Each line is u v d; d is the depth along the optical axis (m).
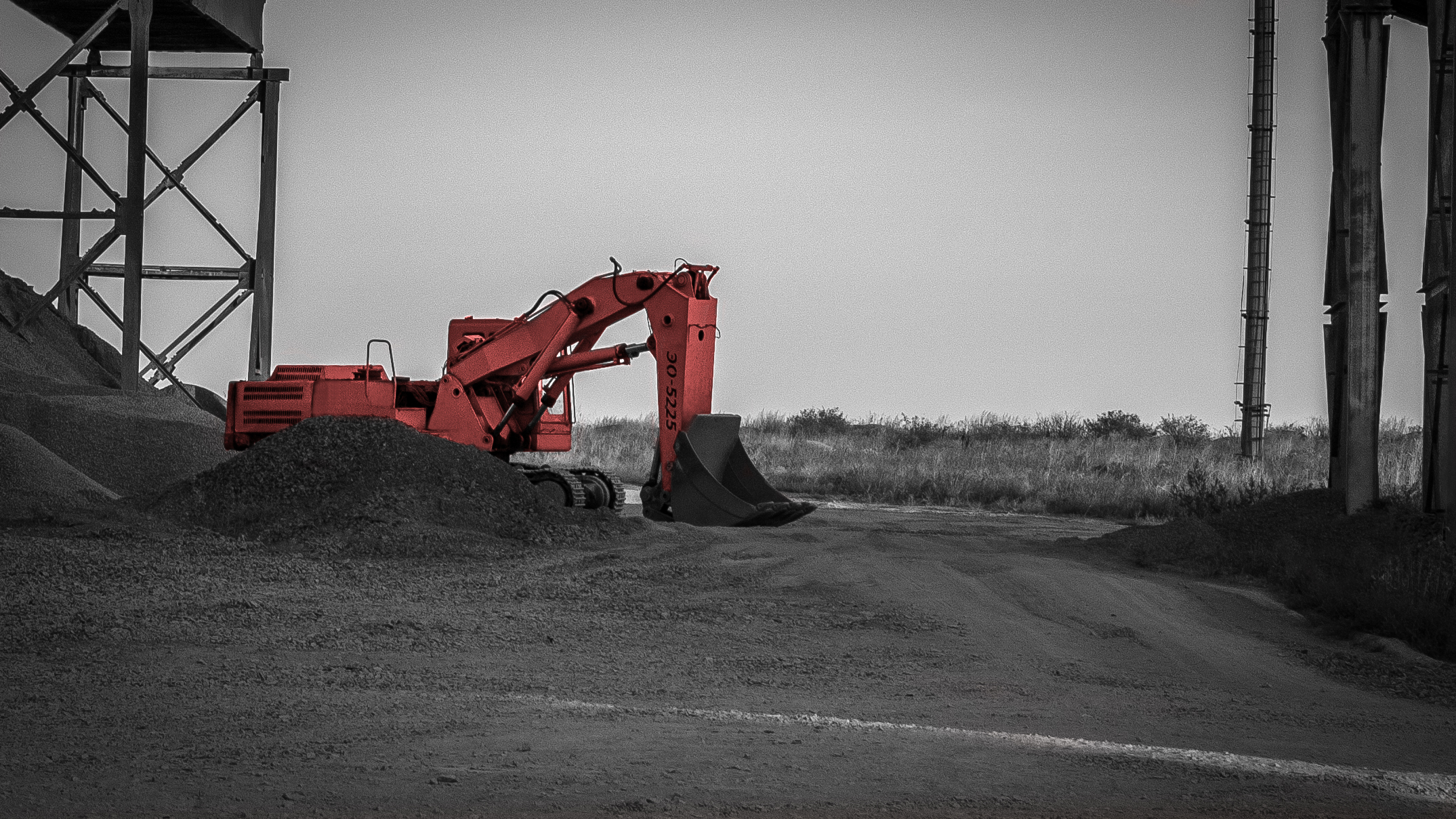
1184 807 10.32
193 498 29.89
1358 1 30.06
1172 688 16.61
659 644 18.52
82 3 44.94
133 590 21.47
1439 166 28.03
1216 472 55.06
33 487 31.53
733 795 10.29
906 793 10.49
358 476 29.55
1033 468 58.34
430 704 13.92
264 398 33.94
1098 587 23.48
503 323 34.88
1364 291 29.61
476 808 9.76
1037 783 10.95
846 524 36.31
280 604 20.77
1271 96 66.00
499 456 34.59
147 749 11.57
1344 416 31.25
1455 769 12.45
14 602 19.86
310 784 10.40
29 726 12.44
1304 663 18.75
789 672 16.80
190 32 47.22
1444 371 27.34
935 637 19.58
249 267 47.31
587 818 9.55
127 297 41.78
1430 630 19.97
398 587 23.05
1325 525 29.05
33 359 42.38
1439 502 27.47
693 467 30.56
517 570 25.17
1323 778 11.51
